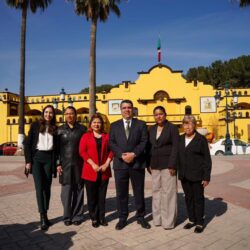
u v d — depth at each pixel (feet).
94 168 16.48
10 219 18.33
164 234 15.43
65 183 17.11
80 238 14.94
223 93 113.60
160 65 118.01
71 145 17.35
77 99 120.67
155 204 16.90
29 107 124.16
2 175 39.45
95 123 17.60
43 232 15.92
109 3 66.28
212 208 20.61
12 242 14.49
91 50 65.98
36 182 16.78
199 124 113.09
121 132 16.81
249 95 112.37
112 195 25.84
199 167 16.01
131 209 20.71
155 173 16.93
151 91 117.70
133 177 16.78
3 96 116.37
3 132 115.65
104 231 16.02
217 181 32.55
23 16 75.61
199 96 115.03
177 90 116.47
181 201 22.97
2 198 24.50
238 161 54.13
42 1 77.36
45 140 16.94
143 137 16.74
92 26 66.13
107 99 119.44
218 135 110.83
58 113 118.32
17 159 66.23
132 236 15.17
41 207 16.56
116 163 16.83
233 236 15.01
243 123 103.65
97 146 17.25
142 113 118.11
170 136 16.63
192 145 16.15
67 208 17.16
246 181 32.35
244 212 19.53
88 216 19.13
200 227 15.71
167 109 117.19
